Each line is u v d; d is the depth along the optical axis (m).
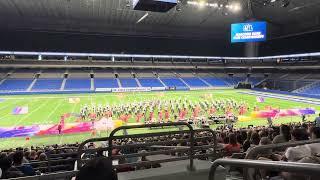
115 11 46.53
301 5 44.41
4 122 28.08
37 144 21.06
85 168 2.28
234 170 6.79
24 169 6.45
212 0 43.06
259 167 2.08
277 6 45.25
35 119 29.47
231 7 44.84
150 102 38.03
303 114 28.55
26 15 48.09
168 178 4.76
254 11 48.78
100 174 2.24
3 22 49.00
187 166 5.22
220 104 37.28
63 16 49.12
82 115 30.22
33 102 40.81
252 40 49.09
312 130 5.78
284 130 6.57
